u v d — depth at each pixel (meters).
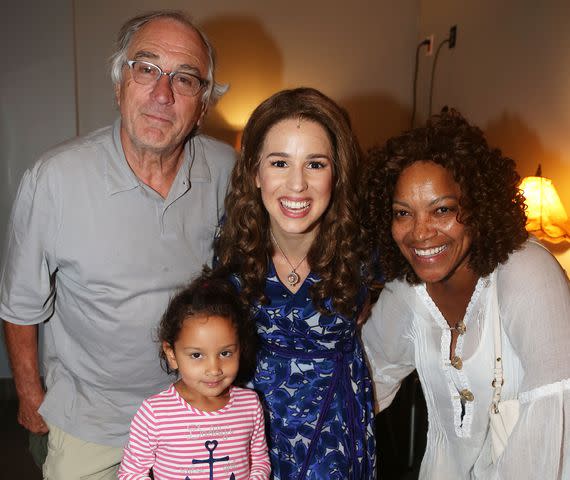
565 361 1.38
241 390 1.78
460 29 4.33
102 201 1.84
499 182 1.53
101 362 1.93
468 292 1.66
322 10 5.02
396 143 1.62
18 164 4.23
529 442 1.41
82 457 1.96
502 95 3.68
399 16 5.15
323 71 5.09
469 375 1.66
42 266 1.88
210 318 1.69
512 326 1.51
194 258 1.99
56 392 1.98
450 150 1.52
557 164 3.07
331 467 1.80
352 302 1.82
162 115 1.81
